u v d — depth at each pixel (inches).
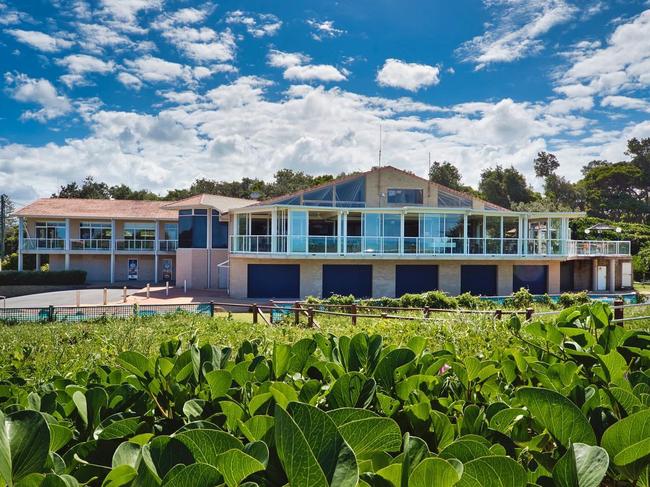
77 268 1566.2
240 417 60.3
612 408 63.1
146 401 72.8
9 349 336.5
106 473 53.7
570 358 92.3
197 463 38.7
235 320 622.5
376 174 1164.5
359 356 89.3
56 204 1600.6
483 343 204.4
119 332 390.0
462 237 1155.9
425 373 82.7
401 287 1124.5
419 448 45.6
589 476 39.8
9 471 43.4
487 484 39.7
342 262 1100.5
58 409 69.9
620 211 2935.5
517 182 2844.5
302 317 624.1
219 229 1370.6
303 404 38.8
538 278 1206.3
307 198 1127.0
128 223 1612.9
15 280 1386.6
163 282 1582.2
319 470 33.5
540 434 58.6
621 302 400.5
